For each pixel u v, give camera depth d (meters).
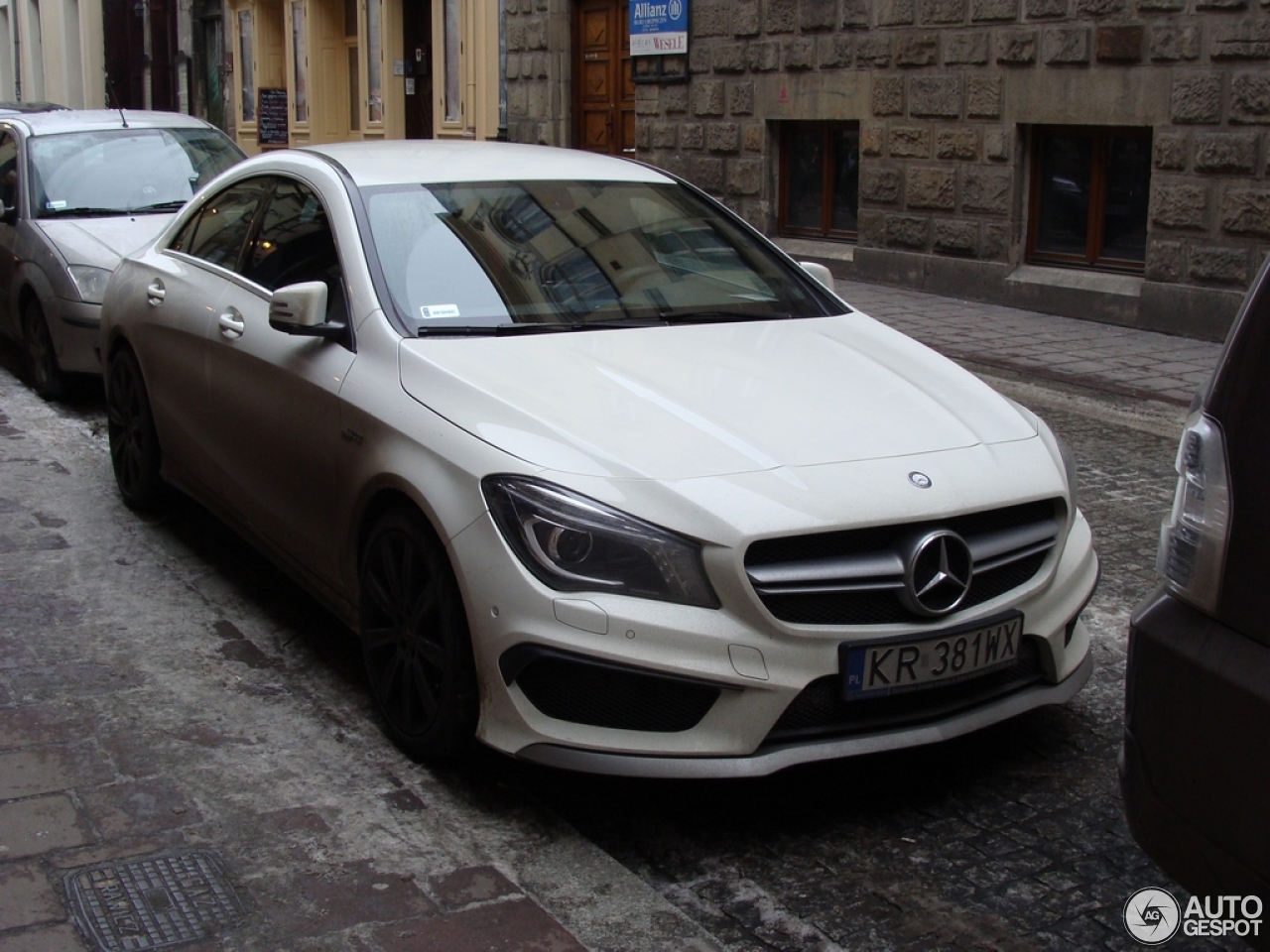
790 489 3.61
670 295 4.87
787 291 5.16
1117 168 11.47
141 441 6.16
